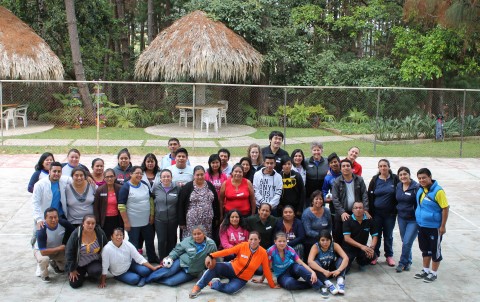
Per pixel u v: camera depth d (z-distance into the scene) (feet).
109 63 83.82
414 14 63.36
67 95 72.13
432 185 23.06
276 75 77.87
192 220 23.56
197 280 23.07
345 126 71.15
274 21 75.87
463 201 37.09
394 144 62.54
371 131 68.44
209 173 25.31
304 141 61.82
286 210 23.47
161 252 24.23
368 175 43.88
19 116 65.62
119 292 21.72
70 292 21.59
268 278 22.39
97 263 21.99
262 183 24.77
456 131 68.59
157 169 25.63
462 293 22.40
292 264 22.50
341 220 24.25
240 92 79.15
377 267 25.04
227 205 24.36
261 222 23.53
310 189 26.45
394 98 77.77
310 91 78.74
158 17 101.40
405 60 69.31
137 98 84.84
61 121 68.54
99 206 23.44
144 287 22.30
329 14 76.74
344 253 23.04
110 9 81.20
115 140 57.82
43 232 22.07
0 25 62.49
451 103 82.53
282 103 80.48
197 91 67.92
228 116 77.41
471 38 64.44
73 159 24.93
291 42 75.66
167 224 23.98
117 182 24.14
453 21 55.67
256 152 26.63
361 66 73.87
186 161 25.03
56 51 78.07
